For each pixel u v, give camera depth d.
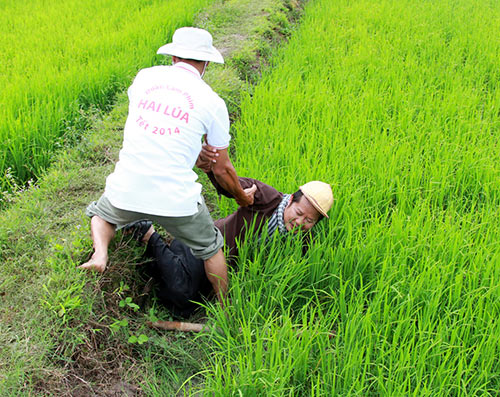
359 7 11.24
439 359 2.83
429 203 4.43
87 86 6.19
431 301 3.08
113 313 3.19
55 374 2.68
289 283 3.42
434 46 8.56
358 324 2.91
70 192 4.13
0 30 8.59
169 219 2.87
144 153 2.76
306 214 3.41
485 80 7.69
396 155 4.80
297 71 7.38
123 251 3.42
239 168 4.38
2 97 5.53
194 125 2.80
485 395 2.71
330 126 5.39
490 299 3.17
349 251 3.53
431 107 6.14
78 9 10.18
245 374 2.63
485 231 3.97
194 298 3.52
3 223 3.58
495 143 5.45
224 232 3.65
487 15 11.27
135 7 10.39
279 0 11.07
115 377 2.96
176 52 2.88
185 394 2.97
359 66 7.39
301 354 2.77
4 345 2.72
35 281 3.11
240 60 7.55
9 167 4.79
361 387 2.65
